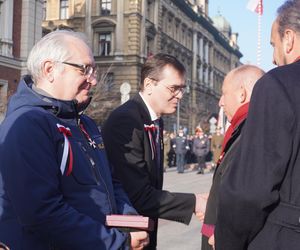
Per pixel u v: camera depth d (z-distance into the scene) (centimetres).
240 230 187
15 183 205
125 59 3678
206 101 5984
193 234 723
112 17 3728
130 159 291
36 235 214
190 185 1416
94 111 2539
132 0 3675
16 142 208
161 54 316
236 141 263
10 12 2333
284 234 186
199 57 5666
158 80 308
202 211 293
